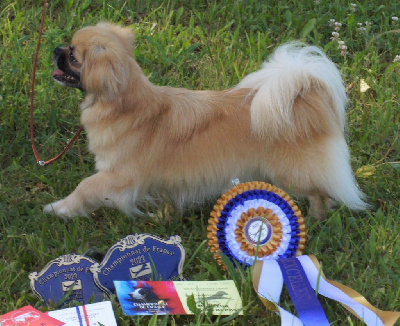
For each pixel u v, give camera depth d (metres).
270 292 2.96
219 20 5.53
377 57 5.14
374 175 4.02
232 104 3.45
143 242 3.04
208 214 3.73
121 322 2.86
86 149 4.20
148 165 3.42
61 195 3.80
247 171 3.46
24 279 3.14
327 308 3.02
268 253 3.23
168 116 3.39
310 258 3.16
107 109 3.29
